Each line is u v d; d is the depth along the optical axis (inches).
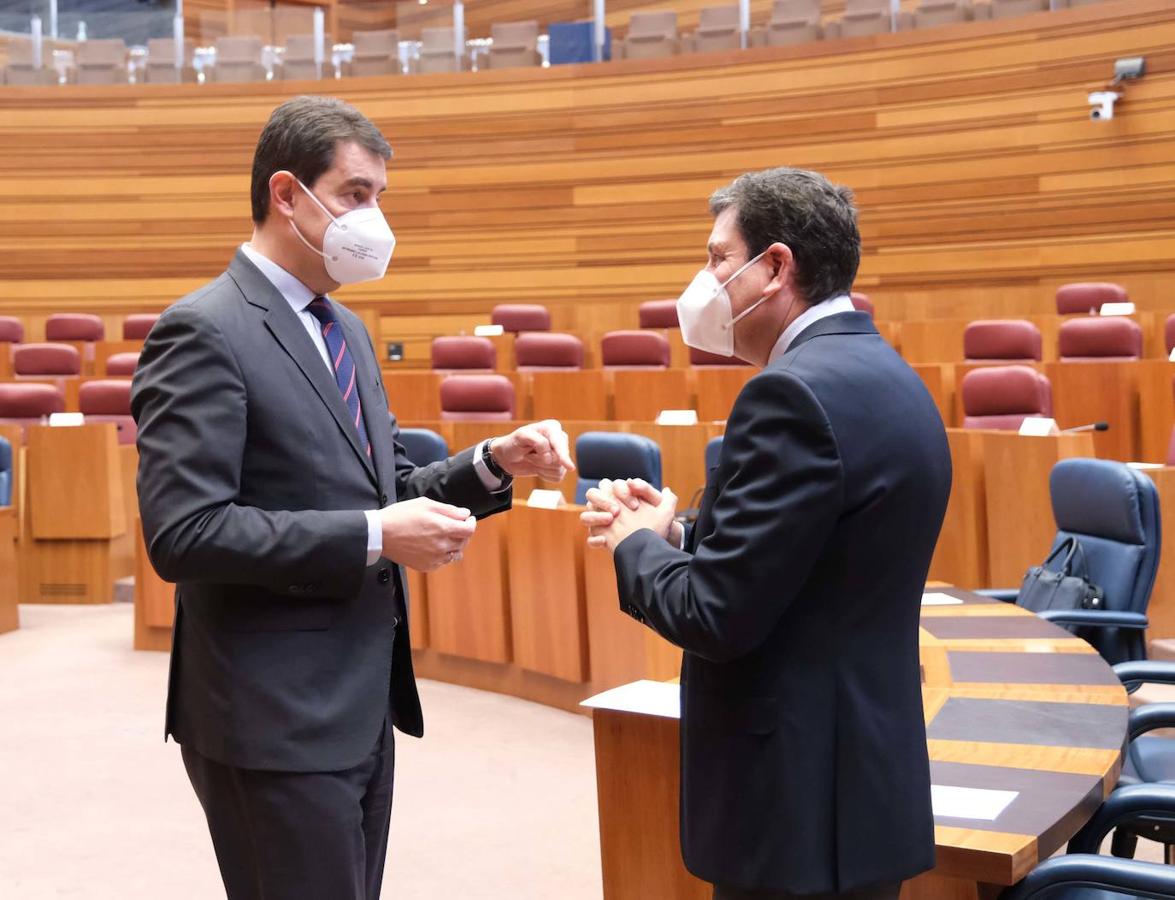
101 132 251.4
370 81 244.7
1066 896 39.2
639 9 273.3
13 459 150.6
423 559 34.0
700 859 30.5
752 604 28.3
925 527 30.2
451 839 73.3
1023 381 115.6
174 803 81.6
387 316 245.6
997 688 49.8
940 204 208.2
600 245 233.6
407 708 37.9
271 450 34.9
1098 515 69.3
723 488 30.0
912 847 29.5
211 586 35.0
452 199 241.6
